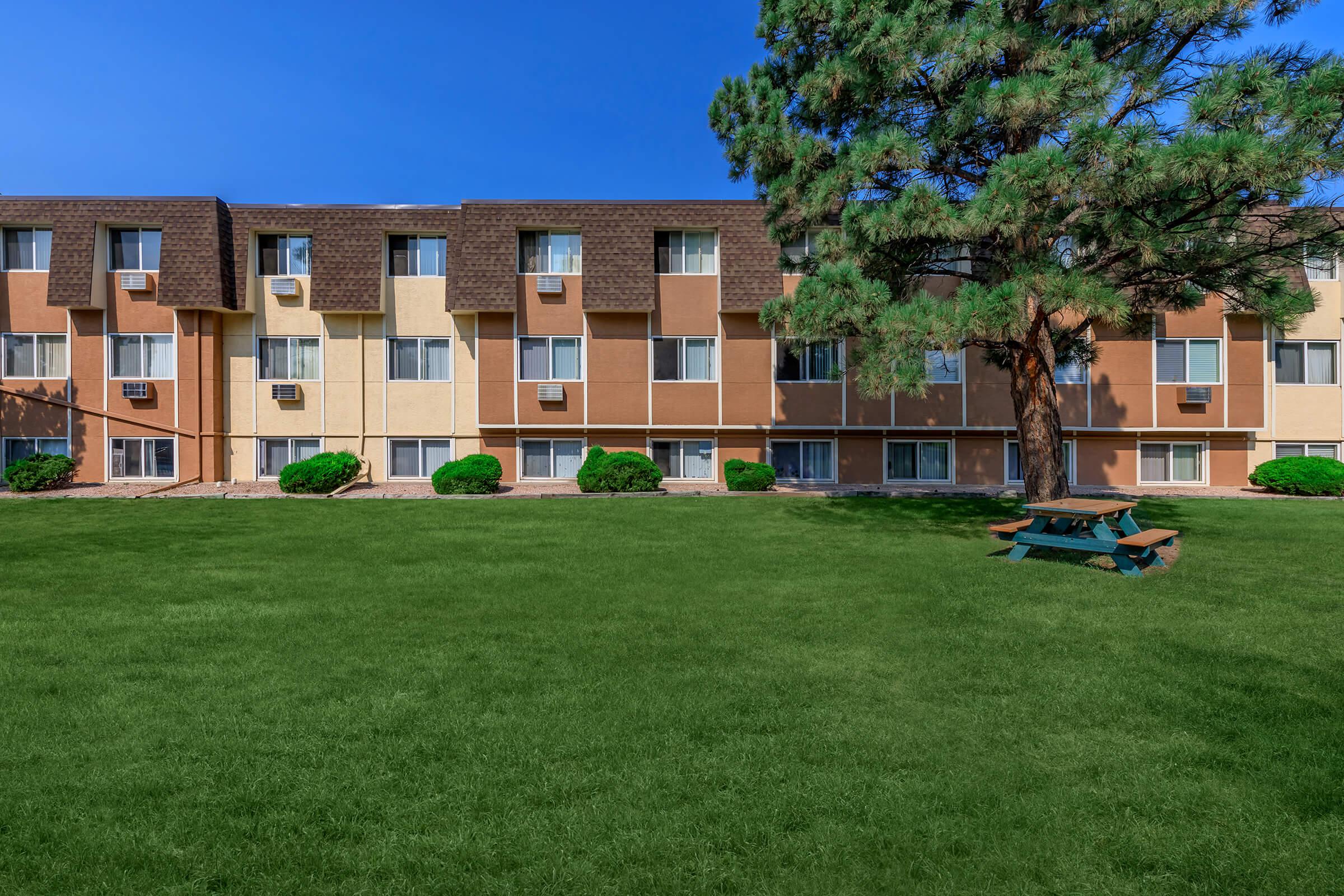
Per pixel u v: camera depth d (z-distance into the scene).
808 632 5.96
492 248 20.06
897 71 9.69
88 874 2.80
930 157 10.25
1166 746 3.91
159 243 20.33
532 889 2.72
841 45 11.30
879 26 9.56
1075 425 20.84
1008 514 13.61
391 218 20.67
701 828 3.11
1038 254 9.63
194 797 3.34
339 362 20.97
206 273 19.69
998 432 21.00
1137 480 21.27
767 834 3.08
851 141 10.82
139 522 12.55
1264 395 20.92
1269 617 6.43
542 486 19.89
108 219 19.75
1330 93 7.70
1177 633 5.95
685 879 2.79
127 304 20.12
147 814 3.20
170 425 20.14
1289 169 7.44
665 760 3.70
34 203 19.70
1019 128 9.23
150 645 5.53
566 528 11.85
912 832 3.11
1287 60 8.50
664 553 9.62
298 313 20.91
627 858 2.91
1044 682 4.84
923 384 9.41
